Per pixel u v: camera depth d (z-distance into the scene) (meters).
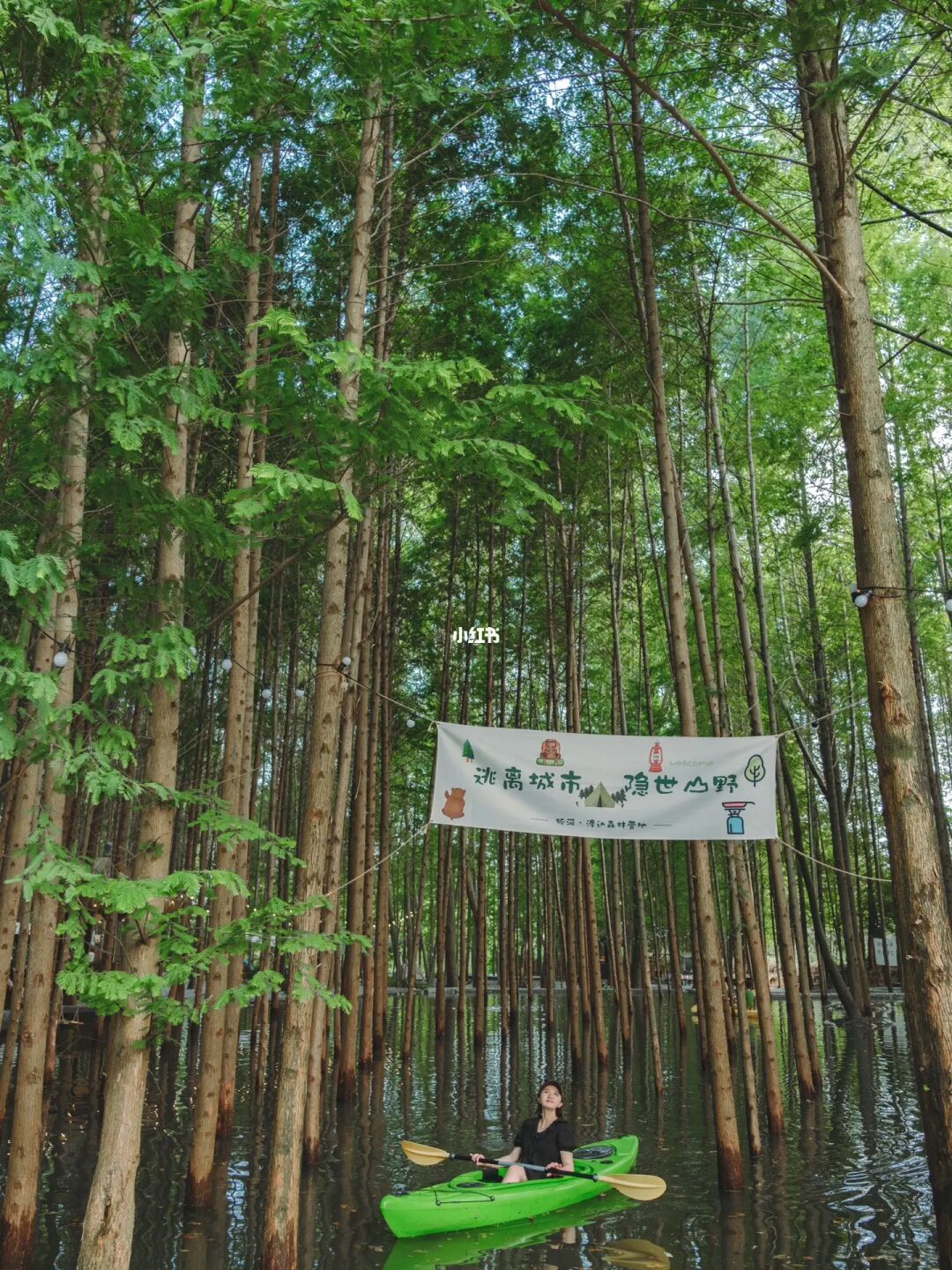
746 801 8.50
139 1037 5.59
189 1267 6.18
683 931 30.98
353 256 7.45
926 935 5.62
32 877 5.08
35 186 5.28
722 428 16.92
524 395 6.18
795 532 20.75
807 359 16.30
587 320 13.76
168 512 6.25
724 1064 8.34
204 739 17.50
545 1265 6.43
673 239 12.90
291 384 5.84
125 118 6.19
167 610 6.19
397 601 18.89
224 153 6.86
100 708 6.82
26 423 6.28
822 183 6.94
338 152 8.83
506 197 12.90
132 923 5.65
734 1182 8.16
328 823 6.75
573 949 16.56
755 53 6.91
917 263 16.41
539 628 21.83
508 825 8.39
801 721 23.80
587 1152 9.07
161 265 5.89
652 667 25.58
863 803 28.80
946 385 16.41
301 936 5.89
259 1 5.90
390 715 17.59
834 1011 24.70
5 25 5.78
